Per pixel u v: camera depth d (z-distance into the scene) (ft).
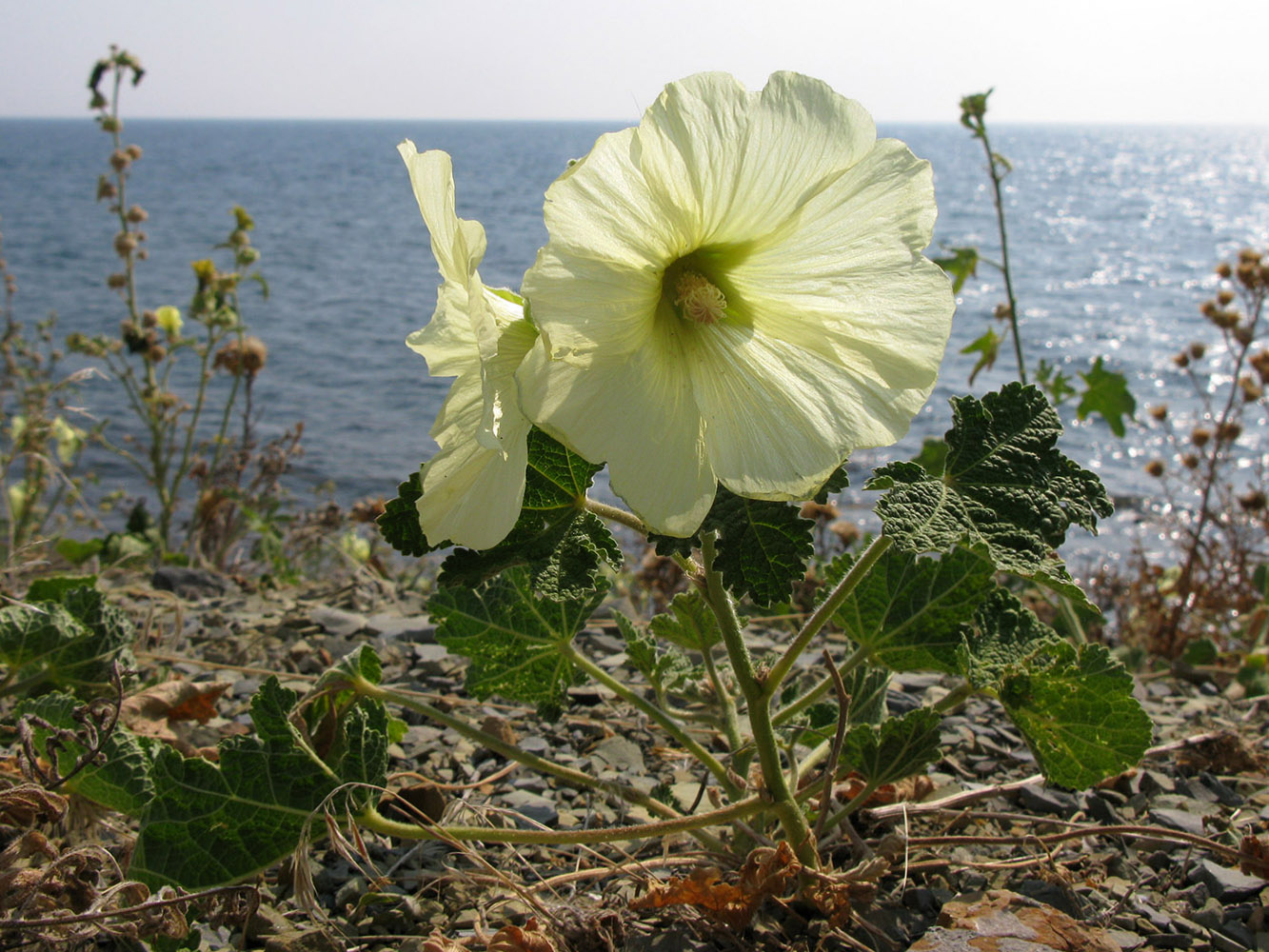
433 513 0.73
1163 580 2.50
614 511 0.82
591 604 1.04
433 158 0.68
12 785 0.89
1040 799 1.13
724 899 0.83
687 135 0.67
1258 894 0.95
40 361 3.16
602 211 0.66
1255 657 1.65
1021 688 0.97
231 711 1.31
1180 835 0.95
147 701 1.16
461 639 1.05
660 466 0.68
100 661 1.16
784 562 0.73
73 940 0.76
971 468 0.81
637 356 0.68
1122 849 1.04
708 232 0.70
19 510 2.48
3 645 1.12
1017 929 0.84
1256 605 2.31
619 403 0.67
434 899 0.92
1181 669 1.73
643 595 2.30
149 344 2.64
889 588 1.04
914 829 1.05
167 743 1.11
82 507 3.22
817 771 1.09
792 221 0.72
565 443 0.65
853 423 0.73
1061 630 1.77
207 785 0.87
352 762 0.88
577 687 1.41
